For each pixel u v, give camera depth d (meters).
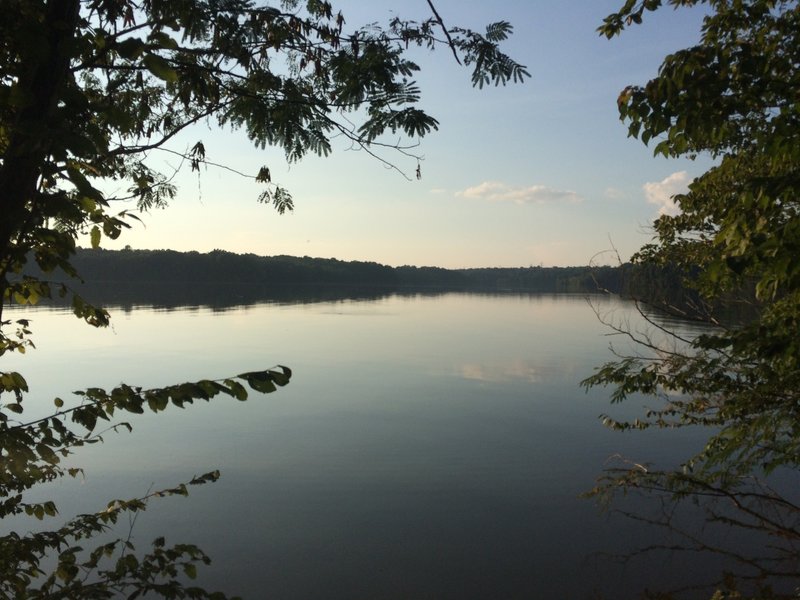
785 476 11.02
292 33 3.46
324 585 7.88
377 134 3.83
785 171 4.25
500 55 3.70
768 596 6.22
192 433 15.31
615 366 5.98
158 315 50.28
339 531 9.49
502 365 27.75
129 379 21.27
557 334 42.81
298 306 69.56
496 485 11.73
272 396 20.31
